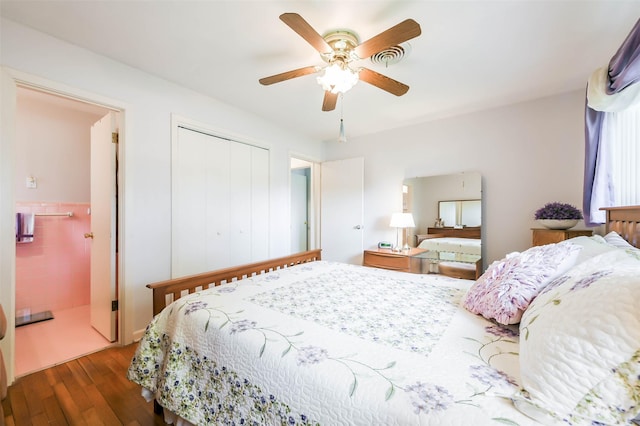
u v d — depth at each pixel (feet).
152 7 5.24
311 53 6.75
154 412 4.91
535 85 8.30
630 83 4.56
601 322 2.07
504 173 9.91
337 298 4.85
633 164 5.88
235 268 6.62
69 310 10.11
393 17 5.42
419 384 2.45
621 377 1.88
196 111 8.93
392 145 12.59
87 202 10.81
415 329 3.59
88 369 6.29
